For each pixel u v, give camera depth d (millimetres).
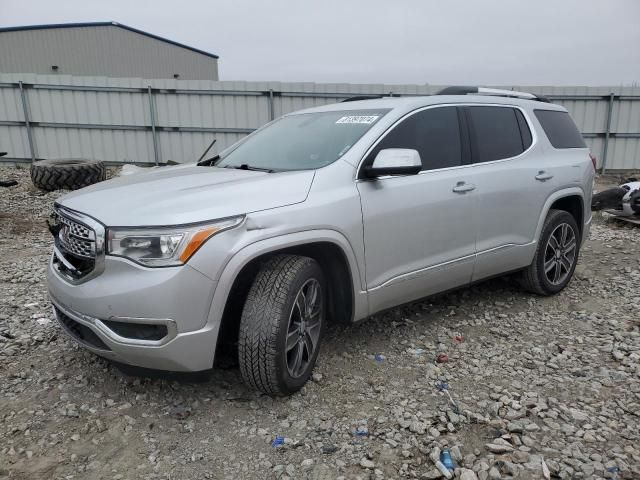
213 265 2734
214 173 3562
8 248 6754
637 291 5199
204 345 2793
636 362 3656
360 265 3373
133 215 2766
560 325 4363
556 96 14203
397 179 3623
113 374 3436
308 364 3248
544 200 4691
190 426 2904
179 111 13820
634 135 14422
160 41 32656
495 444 2719
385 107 3906
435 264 3875
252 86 13773
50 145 13773
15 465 2574
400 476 2520
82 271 2922
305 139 3887
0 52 26375
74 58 28312
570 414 3023
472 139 4230
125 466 2586
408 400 3176
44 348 3807
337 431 2861
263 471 2555
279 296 2926
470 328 4285
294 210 3023
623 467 2553
